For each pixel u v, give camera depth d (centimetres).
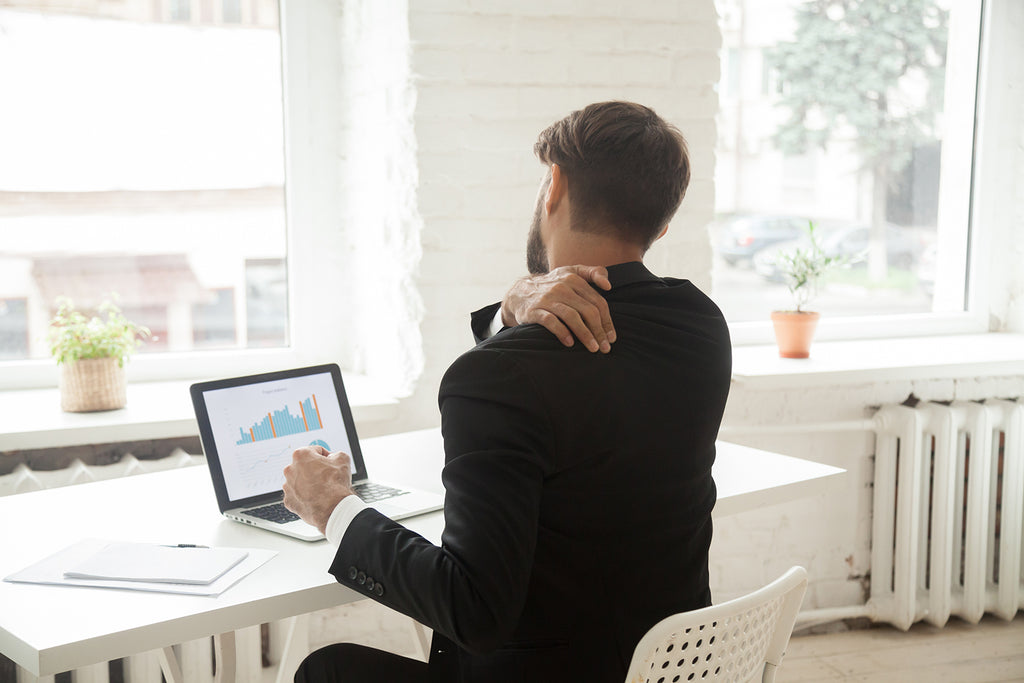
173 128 252
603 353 108
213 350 262
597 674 110
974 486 273
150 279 254
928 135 308
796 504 280
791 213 299
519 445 103
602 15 238
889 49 301
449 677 125
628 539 110
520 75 234
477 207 235
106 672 211
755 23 290
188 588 123
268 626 239
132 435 212
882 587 281
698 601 118
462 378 106
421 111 228
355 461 175
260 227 263
